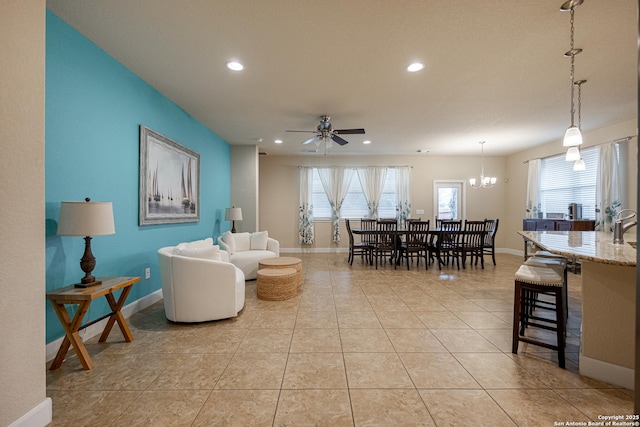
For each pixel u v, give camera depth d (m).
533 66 2.90
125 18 2.19
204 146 4.93
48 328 2.16
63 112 2.26
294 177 7.65
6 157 1.36
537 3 2.01
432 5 2.04
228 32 2.34
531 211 6.52
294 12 2.10
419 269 5.51
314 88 3.41
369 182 7.53
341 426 1.49
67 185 2.30
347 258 6.77
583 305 1.94
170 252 3.09
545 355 2.23
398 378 1.92
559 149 5.92
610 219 4.75
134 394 1.75
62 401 1.68
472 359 2.17
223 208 5.91
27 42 1.46
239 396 1.73
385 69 2.96
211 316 2.84
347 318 3.00
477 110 4.17
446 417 1.55
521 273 2.21
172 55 2.71
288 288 3.64
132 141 3.07
